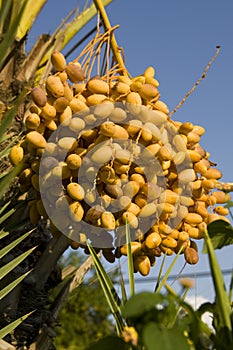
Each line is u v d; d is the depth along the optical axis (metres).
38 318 1.68
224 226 1.18
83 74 1.38
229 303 1.03
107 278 1.23
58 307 1.73
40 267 1.69
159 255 1.37
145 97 1.36
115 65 1.48
